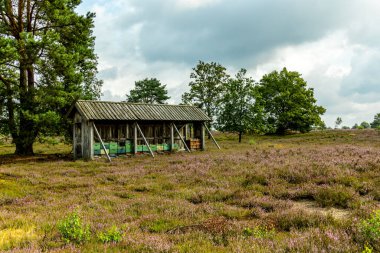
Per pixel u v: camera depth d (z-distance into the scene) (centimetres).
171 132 3284
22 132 2959
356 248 525
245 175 1466
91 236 685
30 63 2833
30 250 592
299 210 820
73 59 2964
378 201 950
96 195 1188
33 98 2942
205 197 1091
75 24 3155
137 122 3078
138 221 816
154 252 569
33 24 3228
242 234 678
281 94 6875
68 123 3034
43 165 2222
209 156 2472
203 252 559
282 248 559
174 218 838
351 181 1180
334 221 722
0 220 862
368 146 3127
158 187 1321
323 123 6888
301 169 1469
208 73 6712
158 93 9475
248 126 4619
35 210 980
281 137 6112
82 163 2302
